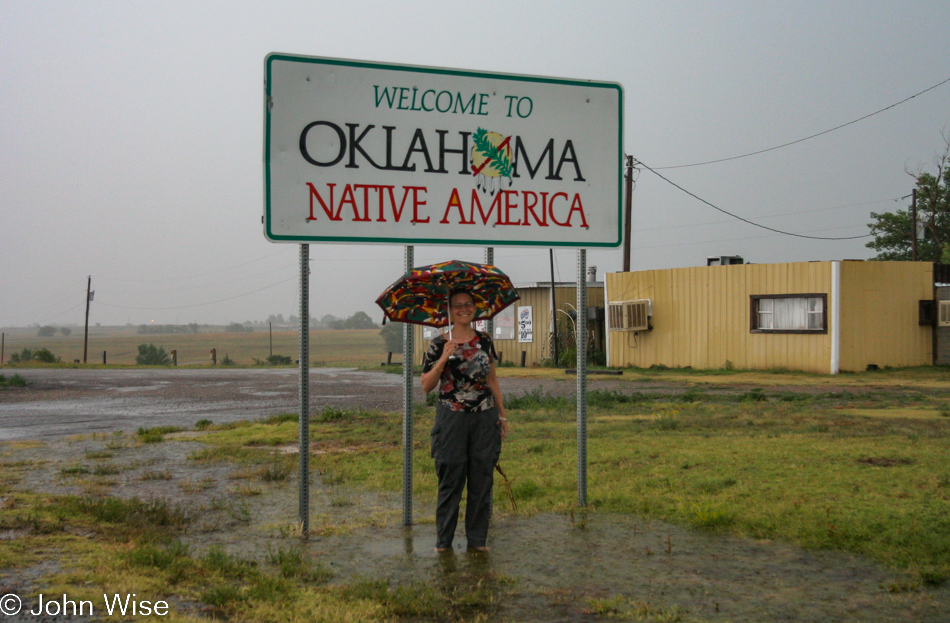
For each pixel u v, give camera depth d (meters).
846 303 22.31
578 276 6.39
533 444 9.02
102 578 3.86
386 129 5.99
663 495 6.18
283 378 27.44
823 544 4.73
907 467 6.73
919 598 3.86
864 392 16.52
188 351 115.62
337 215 5.87
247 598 3.80
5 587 3.62
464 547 5.03
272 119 5.77
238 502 6.42
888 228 46.41
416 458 8.48
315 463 8.30
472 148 6.19
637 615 3.71
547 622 3.65
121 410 15.30
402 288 5.25
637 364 27.38
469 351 4.93
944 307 22.98
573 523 5.50
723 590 4.05
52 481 7.25
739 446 8.27
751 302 24.09
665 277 26.47
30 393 20.23
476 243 6.20
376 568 4.56
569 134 6.42
